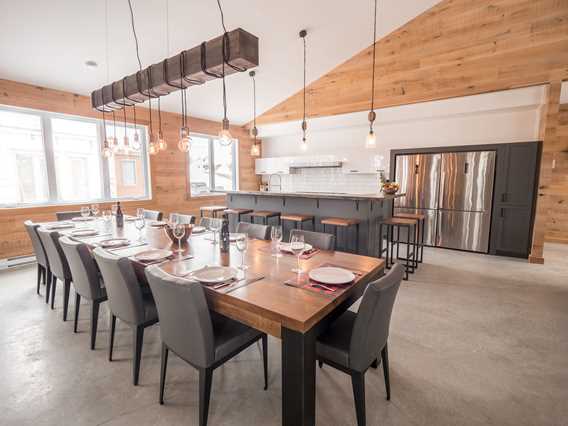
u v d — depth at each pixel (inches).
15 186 164.9
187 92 204.7
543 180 162.2
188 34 138.6
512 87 167.0
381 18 171.2
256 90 221.5
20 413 63.6
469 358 82.1
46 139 170.1
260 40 163.2
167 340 61.6
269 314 50.0
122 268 67.9
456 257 181.3
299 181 278.2
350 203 169.6
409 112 200.7
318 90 232.5
